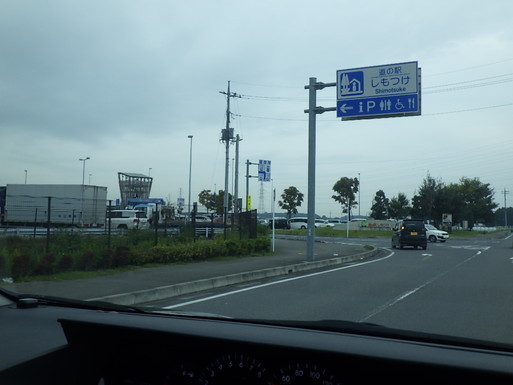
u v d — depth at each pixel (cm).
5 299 417
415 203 6381
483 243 3772
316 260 1839
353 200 7719
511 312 865
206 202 6481
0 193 3419
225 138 3519
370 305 938
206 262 1684
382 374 279
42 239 1572
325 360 290
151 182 6900
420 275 1484
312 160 1839
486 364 258
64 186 3784
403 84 1767
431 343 305
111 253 1402
